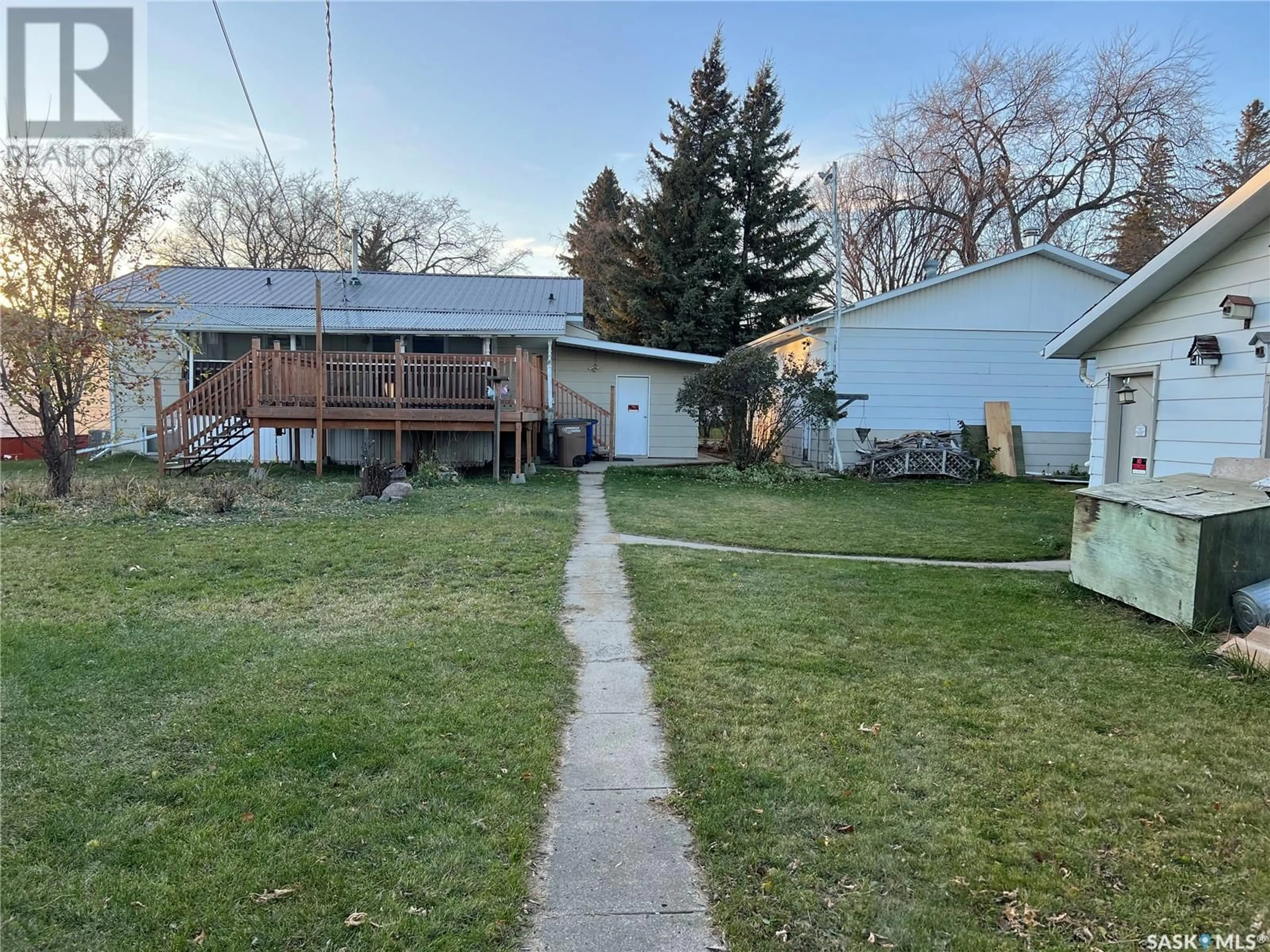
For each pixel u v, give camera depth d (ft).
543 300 60.39
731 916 6.97
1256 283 20.99
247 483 35.01
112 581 18.44
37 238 28.76
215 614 16.17
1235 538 15.67
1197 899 7.20
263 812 8.46
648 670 13.43
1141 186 74.38
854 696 12.22
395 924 6.75
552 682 12.66
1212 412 22.75
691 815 8.69
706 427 52.60
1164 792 9.25
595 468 50.14
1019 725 11.21
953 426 52.01
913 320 51.55
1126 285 24.50
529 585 19.01
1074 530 19.93
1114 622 16.66
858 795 9.09
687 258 89.71
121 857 7.63
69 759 9.62
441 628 15.43
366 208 115.55
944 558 24.00
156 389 37.50
